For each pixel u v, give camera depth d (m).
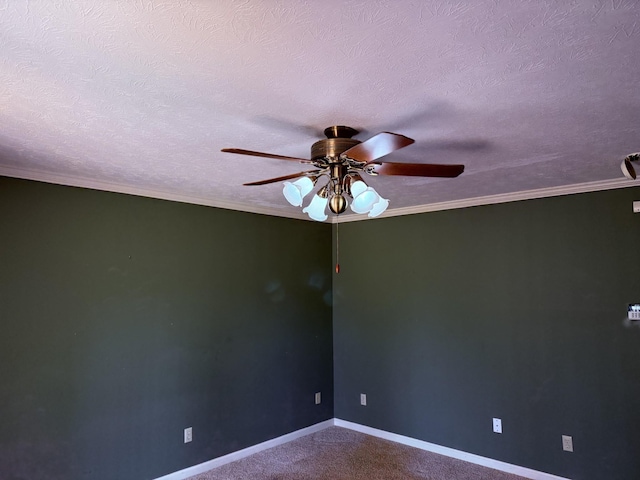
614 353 3.22
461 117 1.93
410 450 4.12
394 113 1.88
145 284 3.43
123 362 3.25
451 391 4.02
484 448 3.78
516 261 3.73
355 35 1.28
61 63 1.44
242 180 3.14
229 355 3.95
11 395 2.74
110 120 1.96
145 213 3.47
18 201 2.84
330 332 4.96
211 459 3.73
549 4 1.14
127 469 3.21
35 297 2.87
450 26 1.24
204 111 1.85
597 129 2.10
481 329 3.88
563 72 1.52
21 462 2.75
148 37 1.29
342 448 4.18
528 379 3.59
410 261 4.40
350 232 4.92
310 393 4.66
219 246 3.97
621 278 3.23
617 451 3.16
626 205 3.24
